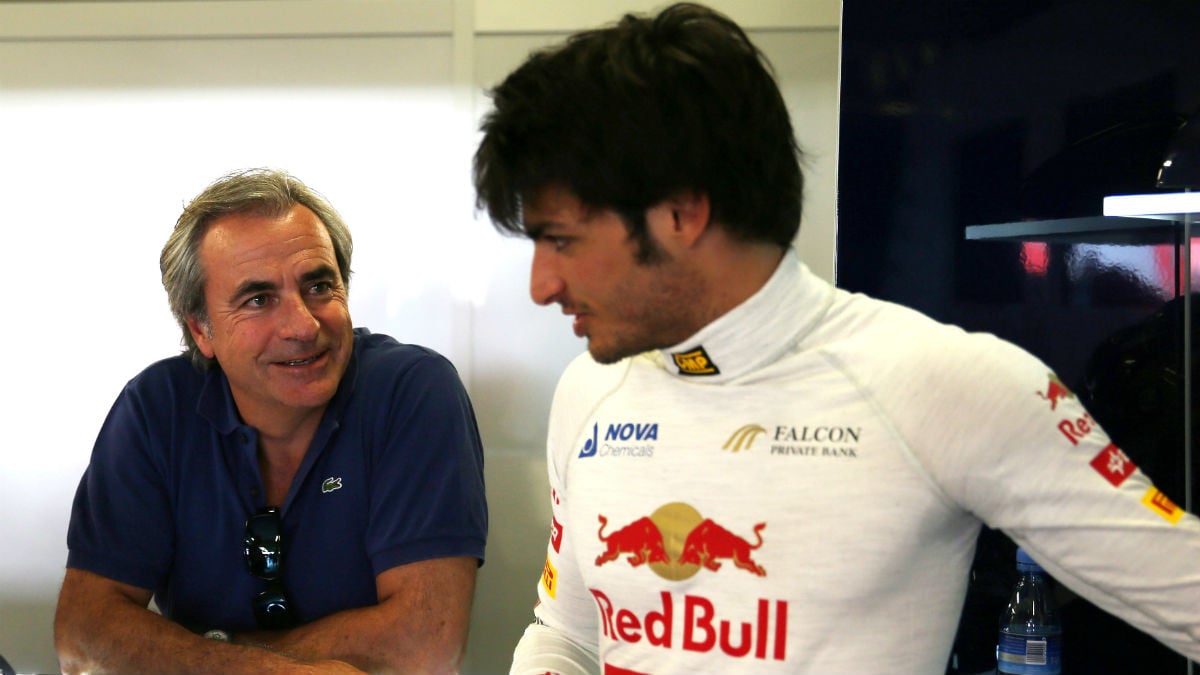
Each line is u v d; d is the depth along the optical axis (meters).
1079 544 0.87
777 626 0.93
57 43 2.47
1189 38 1.51
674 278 0.93
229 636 1.70
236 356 1.69
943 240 1.61
